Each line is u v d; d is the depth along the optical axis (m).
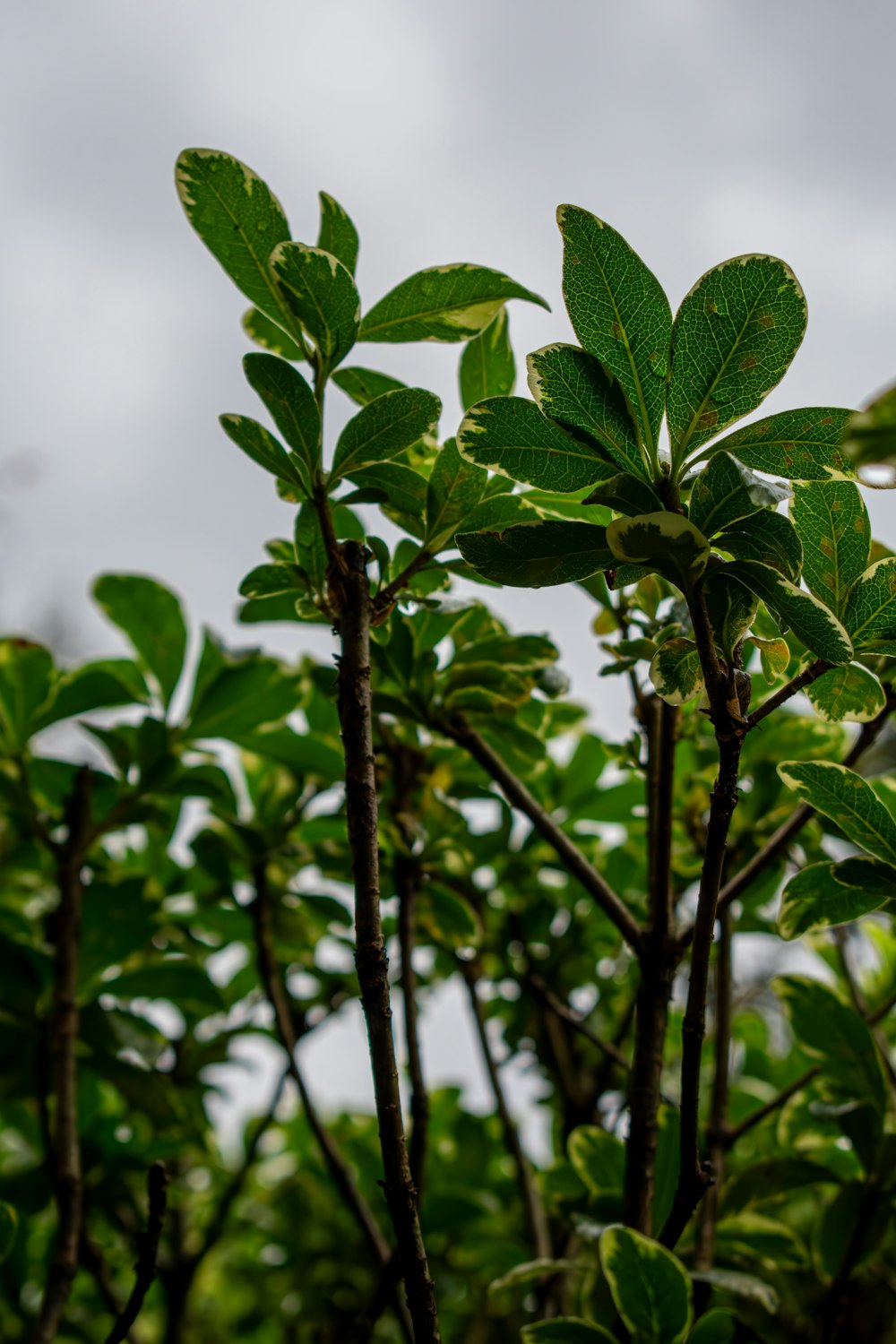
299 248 0.64
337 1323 1.00
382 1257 0.81
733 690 0.62
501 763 0.77
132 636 0.96
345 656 0.64
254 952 1.04
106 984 0.91
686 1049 0.62
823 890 0.71
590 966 1.01
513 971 0.98
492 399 0.63
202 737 0.93
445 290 0.70
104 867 0.97
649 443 0.63
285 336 0.73
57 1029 0.83
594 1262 0.78
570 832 1.01
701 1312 0.77
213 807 0.93
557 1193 0.88
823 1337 0.79
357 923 0.63
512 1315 0.99
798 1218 1.00
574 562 0.63
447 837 0.84
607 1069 0.92
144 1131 1.03
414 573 0.69
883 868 0.68
